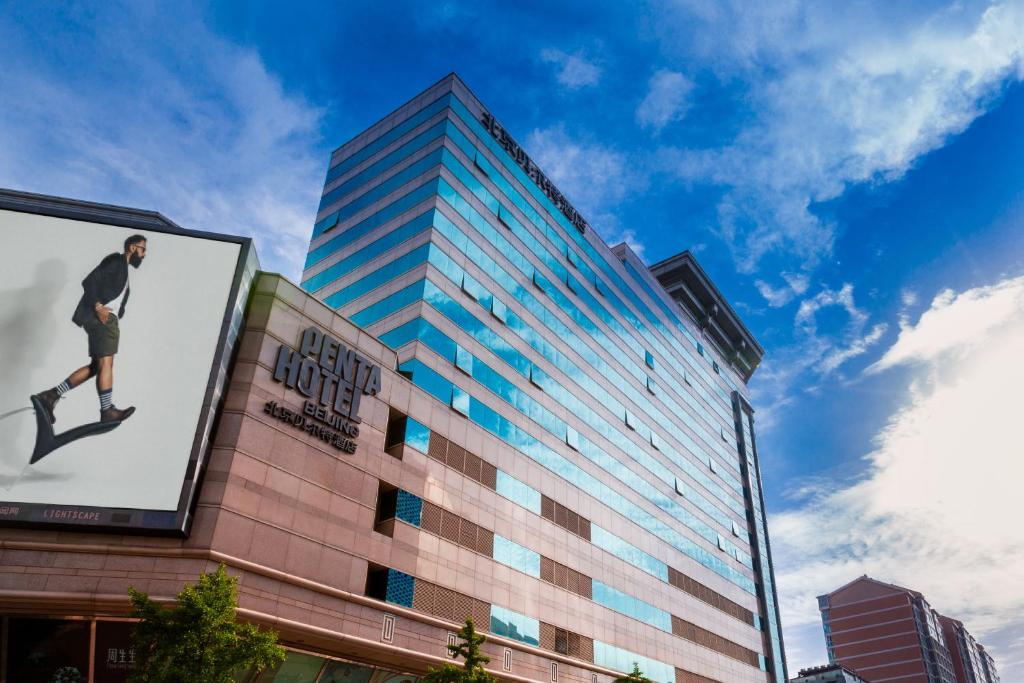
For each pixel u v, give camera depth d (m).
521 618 43.66
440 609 37.91
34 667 25.53
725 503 83.81
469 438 44.62
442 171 51.09
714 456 85.00
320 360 35.91
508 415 49.16
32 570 25.91
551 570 48.16
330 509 33.47
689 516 72.81
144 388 29.58
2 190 36.16
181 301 31.72
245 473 30.38
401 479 38.25
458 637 35.19
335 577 32.47
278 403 33.03
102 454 28.03
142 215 37.28
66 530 26.77
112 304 30.78
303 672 31.66
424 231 48.44
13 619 26.03
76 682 25.58
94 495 27.27
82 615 26.27
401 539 36.91
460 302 48.31
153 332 30.75
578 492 54.44
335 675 32.91
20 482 26.92
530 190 61.41
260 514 30.30
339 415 35.81
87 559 26.58
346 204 57.47
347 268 52.91
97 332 30.09
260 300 34.53
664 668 57.97
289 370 34.09
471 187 53.72
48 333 29.55
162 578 26.89
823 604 174.88
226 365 31.62
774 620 85.44
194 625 23.03
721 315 97.31
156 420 29.12
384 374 39.53
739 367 105.31
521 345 53.28
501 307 52.44
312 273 55.78
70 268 30.95
